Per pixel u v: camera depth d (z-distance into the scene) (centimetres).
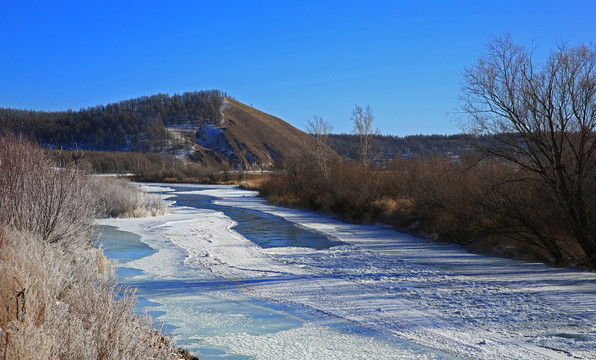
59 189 1115
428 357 611
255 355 610
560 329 725
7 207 993
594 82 1241
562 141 1291
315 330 728
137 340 466
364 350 636
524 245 1485
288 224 2378
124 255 1427
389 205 2431
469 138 1489
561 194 1319
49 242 1016
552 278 1099
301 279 1109
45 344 382
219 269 1229
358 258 1398
